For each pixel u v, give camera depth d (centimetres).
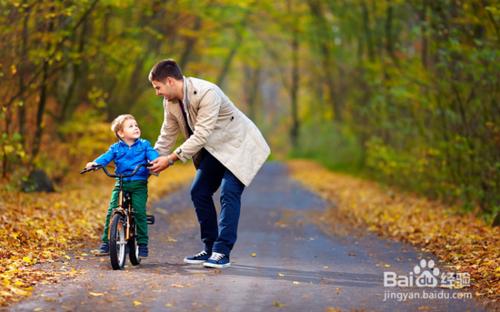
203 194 1288
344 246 1644
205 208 1296
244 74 11075
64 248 1394
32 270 1142
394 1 3067
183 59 4406
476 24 2200
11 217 1591
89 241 1514
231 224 1265
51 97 2917
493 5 1878
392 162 2872
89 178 2972
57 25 2216
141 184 1267
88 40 2802
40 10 2116
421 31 2436
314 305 995
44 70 2331
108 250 1335
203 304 980
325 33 4659
